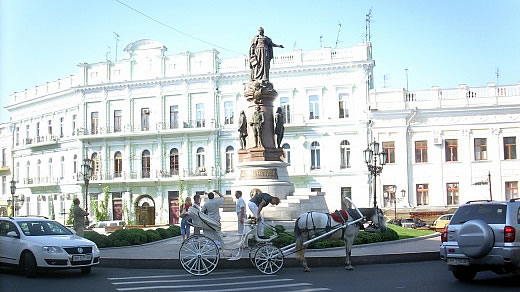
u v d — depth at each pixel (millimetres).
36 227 16953
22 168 69250
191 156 56781
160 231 25219
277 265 16062
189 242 15758
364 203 51688
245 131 28250
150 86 58031
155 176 57250
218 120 56125
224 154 56031
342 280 14352
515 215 13055
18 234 16297
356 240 21297
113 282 14461
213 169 55500
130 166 58312
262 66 27906
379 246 21422
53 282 14617
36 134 67438
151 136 57656
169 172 57125
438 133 50562
